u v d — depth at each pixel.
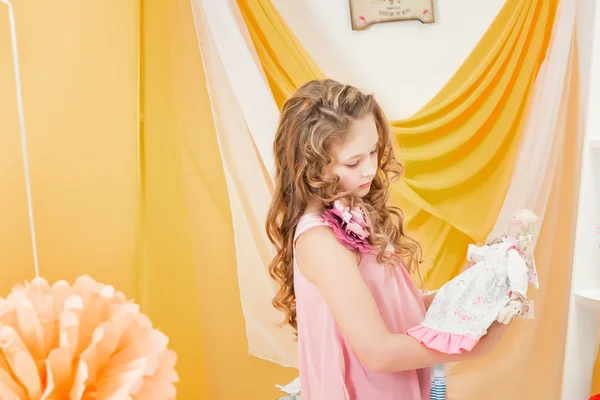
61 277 1.53
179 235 1.73
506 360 1.97
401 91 1.89
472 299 1.14
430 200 1.89
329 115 1.07
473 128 1.90
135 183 1.65
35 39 1.45
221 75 1.74
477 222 1.92
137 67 1.63
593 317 1.60
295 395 1.83
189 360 1.77
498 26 1.89
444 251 1.91
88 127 1.56
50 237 1.50
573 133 1.93
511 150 1.91
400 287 1.17
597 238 1.57
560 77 1.90
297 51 1.79
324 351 1.11
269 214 1.25
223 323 1.79
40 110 1.47
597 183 1.54
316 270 1.03
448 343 1.03
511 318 1.11
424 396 1.19
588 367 1.62
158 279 1.71
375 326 0.98
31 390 0.60
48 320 0.67
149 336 0.70
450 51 1.89
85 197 1.56
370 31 1.86
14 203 1.39
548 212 1.94
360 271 1.10
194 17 1.71
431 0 1.86
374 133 1.10
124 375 0.63
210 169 1.75
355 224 1.06
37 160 1.46
